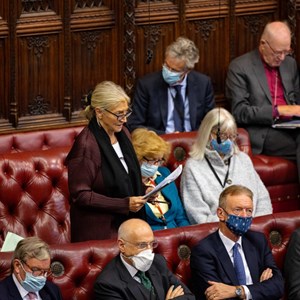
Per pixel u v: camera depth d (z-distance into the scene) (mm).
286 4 22250
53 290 14828
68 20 20375
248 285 15789
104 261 15359
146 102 20281
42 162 17875
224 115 18219
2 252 15000
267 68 21109
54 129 19016
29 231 17750
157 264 15352
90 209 15758
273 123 20703
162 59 21438
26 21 20078
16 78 20141
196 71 20688
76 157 15797
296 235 16391
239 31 22062
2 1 19891
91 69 20797
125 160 16047
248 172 18547
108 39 20844
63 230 17922
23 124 20297
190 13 21500
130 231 14891
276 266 16203
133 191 16047
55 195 17906
